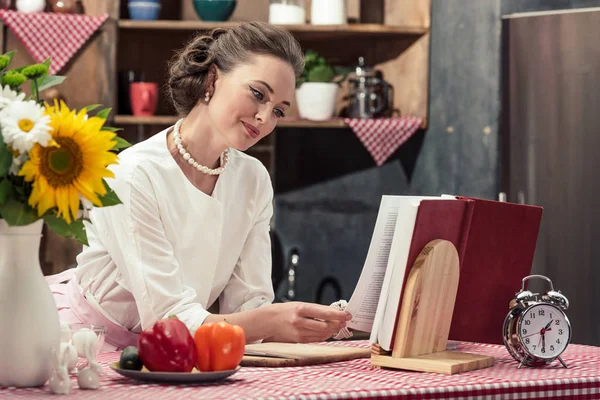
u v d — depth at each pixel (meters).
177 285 2.24
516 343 1.97
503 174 4.33
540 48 4.25
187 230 2.32
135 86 4.37
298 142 4.89
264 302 2.51
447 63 4.52
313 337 2.02
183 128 2.35
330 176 4.89
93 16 4.31
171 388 1.61
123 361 1.71
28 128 1.55
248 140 2.25
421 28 4.55
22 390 1.60
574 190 4.18
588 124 4.15
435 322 2.00
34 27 4.15
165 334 1.68
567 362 2.05
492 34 4.36
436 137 4.58
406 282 1.93
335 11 4.50
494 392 1.71
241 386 1.64
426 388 1.64
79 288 2.43
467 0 4.44
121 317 2.38
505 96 4.33
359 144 4.85
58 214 1.57
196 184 2.36
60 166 1.57
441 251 1.97
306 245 4.90
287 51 2.25
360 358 2.12
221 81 2.25
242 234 2.48
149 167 2.26
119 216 2.22
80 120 1.59
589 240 4.15
